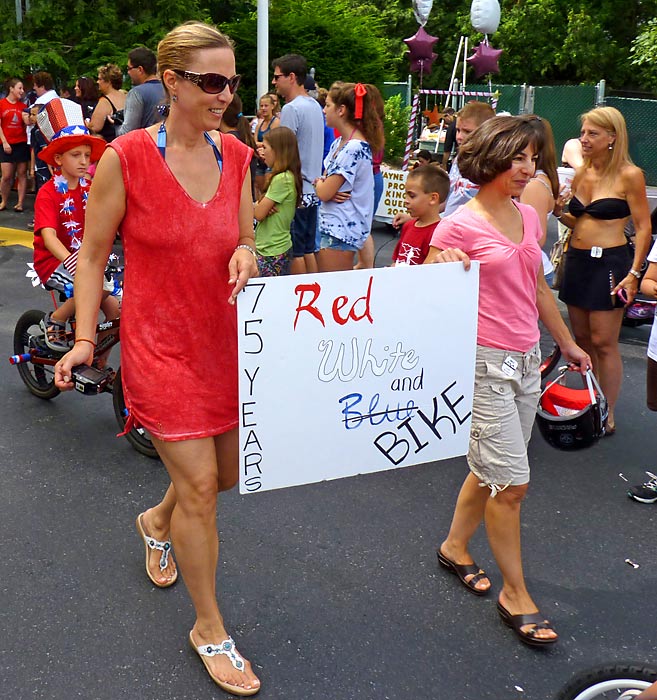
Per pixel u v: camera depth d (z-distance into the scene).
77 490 3.99
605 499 4.09
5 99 11.07
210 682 2.73
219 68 2.32
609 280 4.55
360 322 2.62
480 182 2.88
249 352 2.49
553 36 28.19
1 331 6.25
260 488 2.64
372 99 5.67
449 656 2.91
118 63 13.35
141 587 3.24
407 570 3.41
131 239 2.47
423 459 2.88
